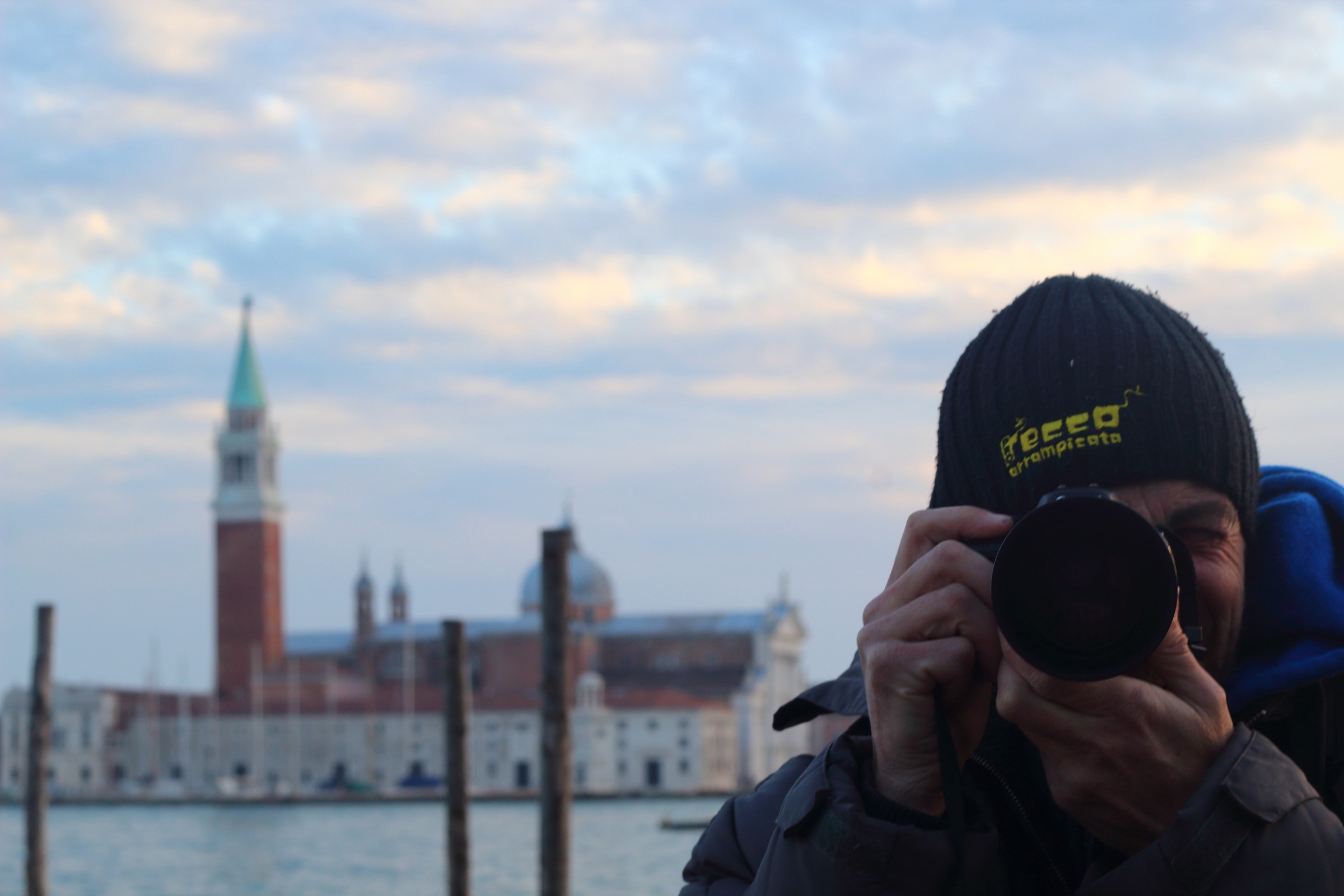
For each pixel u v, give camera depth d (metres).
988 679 2.53
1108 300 2.79
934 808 2.52
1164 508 2.65
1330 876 2.29
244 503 197.25
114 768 181.38
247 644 195.12
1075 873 2.72
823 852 2.42
